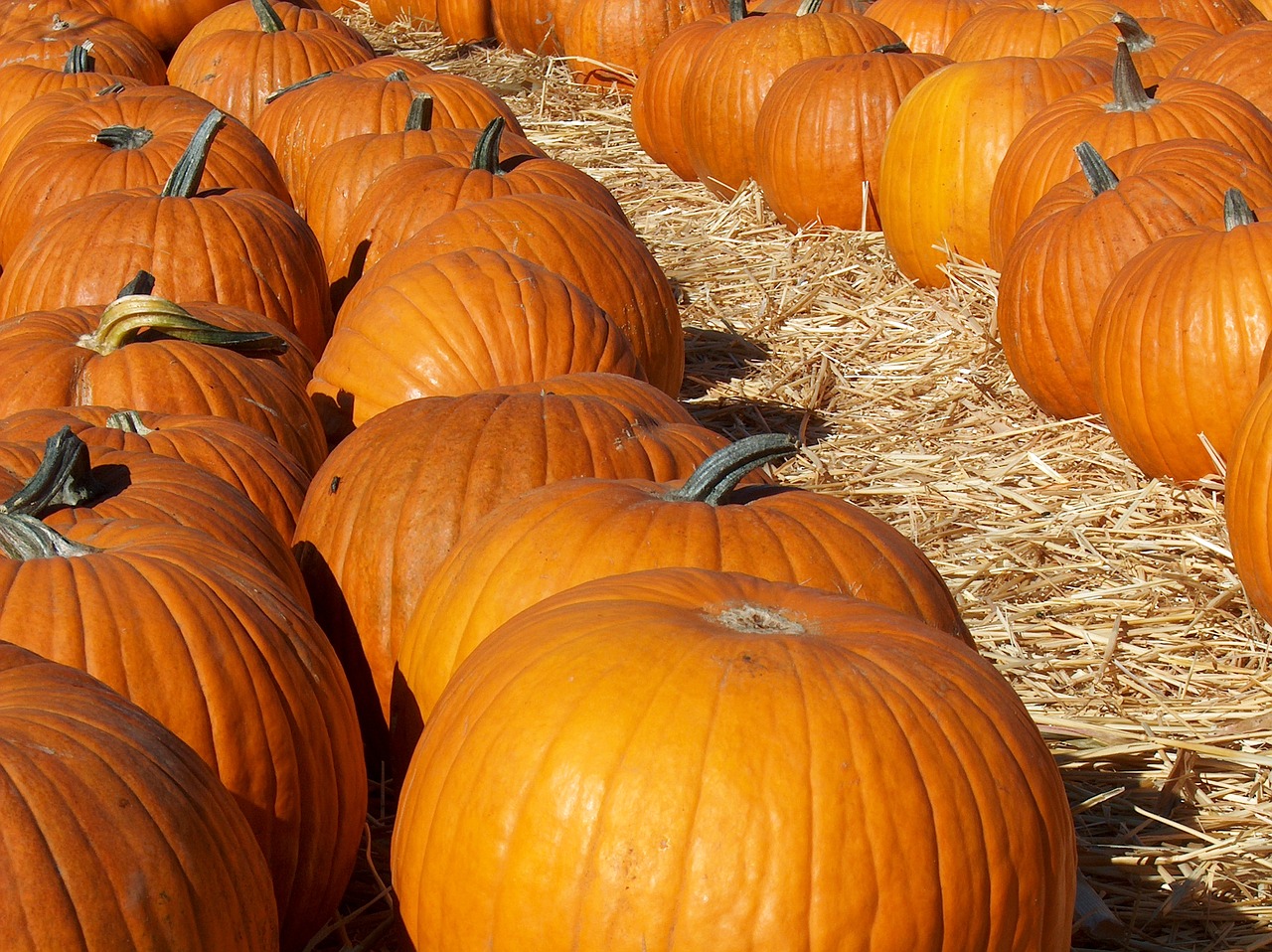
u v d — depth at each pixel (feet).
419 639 11.34
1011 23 31.19
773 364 25.03
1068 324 20.98
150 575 10.15
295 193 28.58
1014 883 8.10
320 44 34.47
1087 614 16.75
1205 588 17.19
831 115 29.50
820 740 7.98
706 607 9.16
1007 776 8.27
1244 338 18.22
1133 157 22.12
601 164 37.50
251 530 12.44
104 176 22.66
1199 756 13.94
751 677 8.22
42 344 16.17
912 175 27.07
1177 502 19.19
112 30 39.37
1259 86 26.13
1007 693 8.86
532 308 16.16
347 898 11.49
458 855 8.38
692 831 7.79
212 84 33.53
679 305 27.81
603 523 10.89
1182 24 29.55
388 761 13.32
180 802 7.82
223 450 14.19
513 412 13.26
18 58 36.91
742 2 35.50
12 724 7.73
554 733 8.22
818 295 27.84
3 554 10.61
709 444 13.73
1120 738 14.33
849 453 21.49
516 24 46.44
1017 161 24.41
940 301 26.81
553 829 8.02
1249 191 20.94
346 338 16.89
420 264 16.94
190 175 20.79
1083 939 11.61
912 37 36.04
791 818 7.78
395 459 13.08
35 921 7.00
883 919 7.75
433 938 8.58
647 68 36.78
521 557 10.80
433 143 24.98
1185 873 12.48
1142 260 19.47
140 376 15.69
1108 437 21.21
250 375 16.20
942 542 18.62
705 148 33.68
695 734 7.99
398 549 12.67
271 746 9.87
